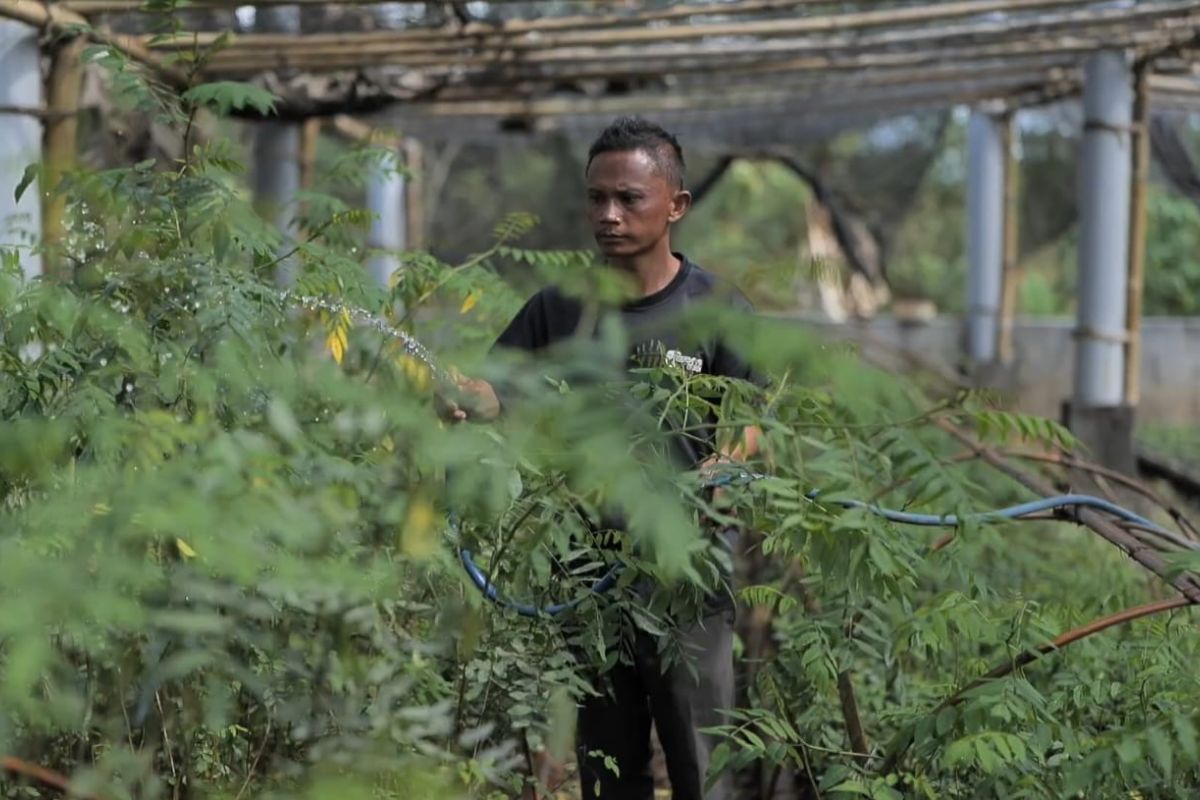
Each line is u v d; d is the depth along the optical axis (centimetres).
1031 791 419
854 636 536
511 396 348
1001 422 441
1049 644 439
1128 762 370
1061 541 864
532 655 427
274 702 347
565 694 427
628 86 1316
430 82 1206
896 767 473
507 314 601
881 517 432
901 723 509
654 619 443
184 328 381
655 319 471
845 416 488
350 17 1079
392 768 314
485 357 292
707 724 479
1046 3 1016
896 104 1480
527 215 585
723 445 434
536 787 434
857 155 2019
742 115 1511
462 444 291
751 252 2738
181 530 262
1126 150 1223
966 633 436
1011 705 409
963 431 800
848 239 1853
